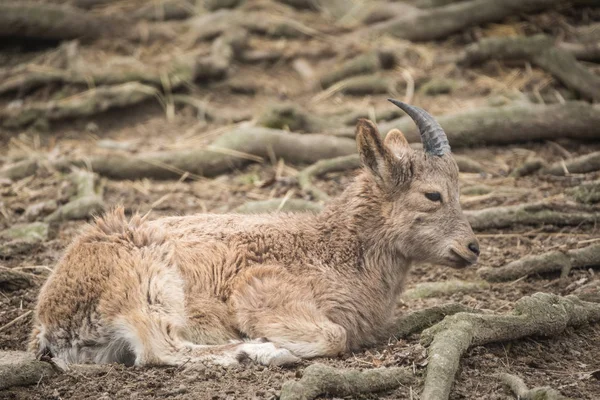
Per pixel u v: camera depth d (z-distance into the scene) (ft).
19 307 52.06
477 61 86.22
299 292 45.19
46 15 88.12
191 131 78.64
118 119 80.79
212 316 44.60
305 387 38.55
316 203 64.49
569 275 56.18
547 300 46.75
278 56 90.53
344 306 46.34
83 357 44.29
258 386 40.09
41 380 41.55
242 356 42.50
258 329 44.19
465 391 40.81
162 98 82.74
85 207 64.23
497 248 59.88
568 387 41.04
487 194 66.39
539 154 73.67
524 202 64.44
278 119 76.48
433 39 91.71
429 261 48.47
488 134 74.33
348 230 48.19
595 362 44.83
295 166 72.74
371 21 95.76
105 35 90.68
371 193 48.52
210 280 45.16
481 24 91.81
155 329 42.91
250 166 72.54
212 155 72.02
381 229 48.01
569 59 82.17
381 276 48.06
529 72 84.53
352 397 39.52
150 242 45.27
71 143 76.59
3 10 86.94
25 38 89.25
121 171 70.74
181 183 70.85
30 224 61.98
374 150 47.47
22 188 68.23
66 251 46.19
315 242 47.91
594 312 48.52
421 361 42.14
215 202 67.10
